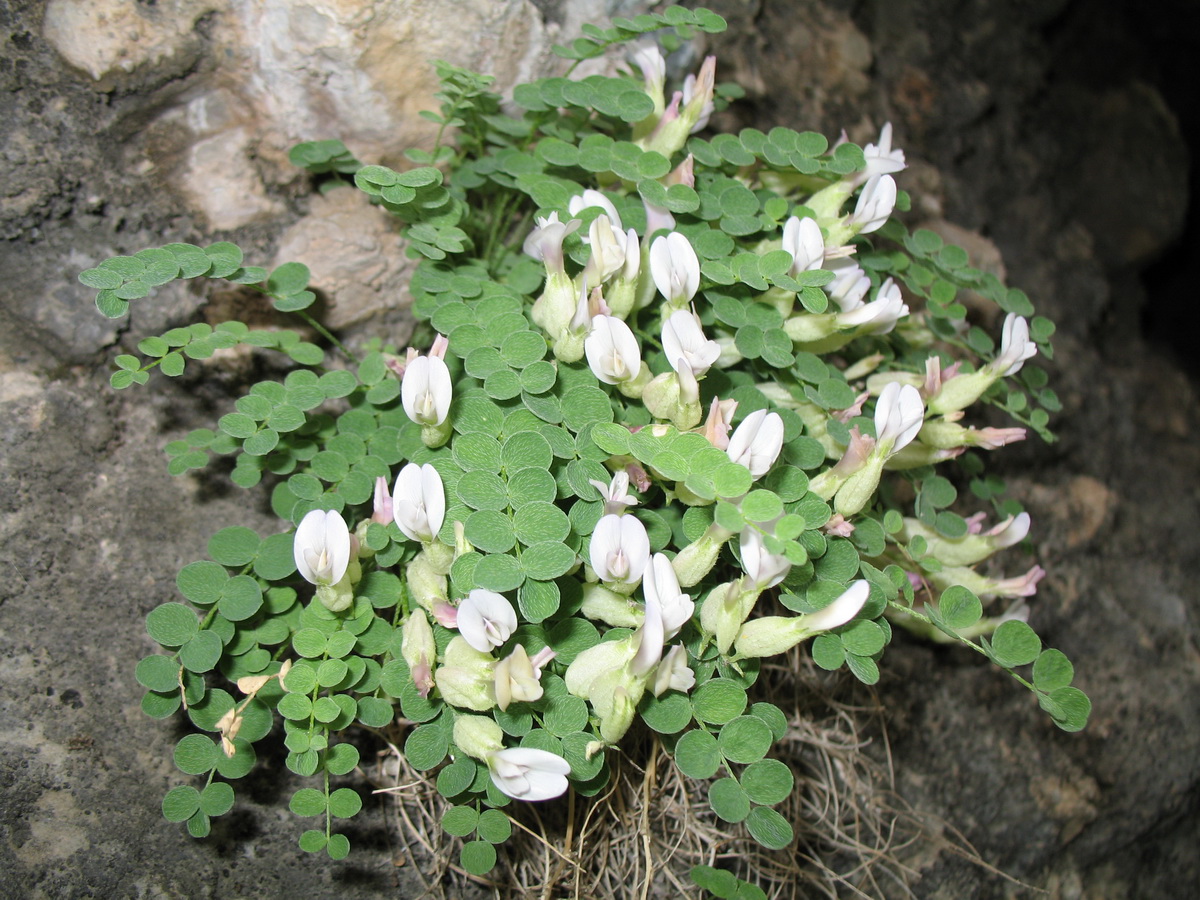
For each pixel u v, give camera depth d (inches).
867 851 10.2
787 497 7.3
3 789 7.6
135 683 8.1
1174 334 17.0
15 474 8.0
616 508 6.9
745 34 12.1
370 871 8.4
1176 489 14.0
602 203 8.0
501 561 6.6
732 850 9.3
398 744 8.3
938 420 8.8
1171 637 12.8
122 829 7.9
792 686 9.9
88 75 8.2
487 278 8.5
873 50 13.2
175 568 8.4
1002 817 11.2
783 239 8.1
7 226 8.1
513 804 8.4
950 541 9.1
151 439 8.6
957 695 11.3
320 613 7.3
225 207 9.0
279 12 8.4
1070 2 15.3
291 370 9.3
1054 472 13.1
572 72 10.1
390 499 7.4
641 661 6.3
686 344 7.2
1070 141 15.4
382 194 7.6
